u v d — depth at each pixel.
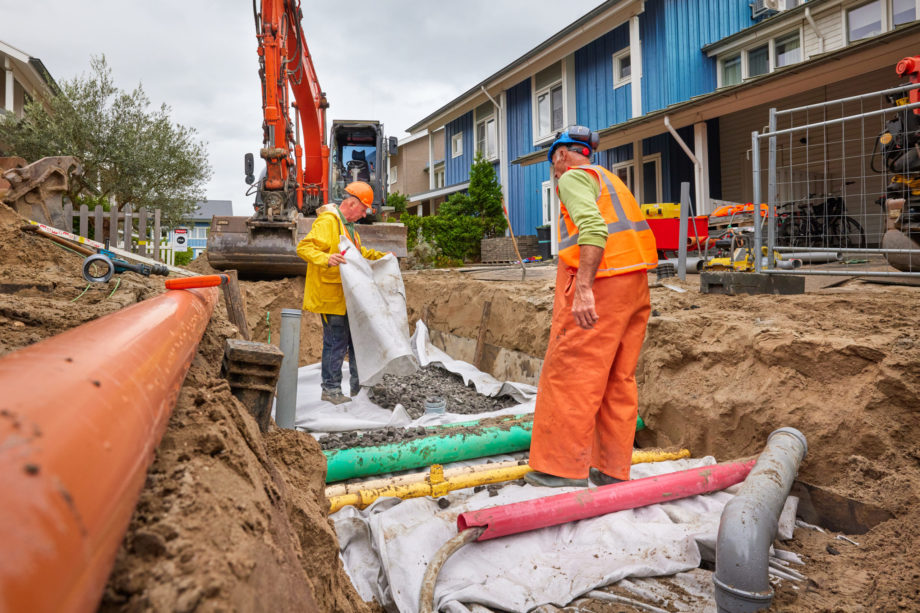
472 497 3.26
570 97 15.95
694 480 3.10
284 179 7.50
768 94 9.38
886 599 2.12
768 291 5.04
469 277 8.86
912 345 3.16
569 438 3.20
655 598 2.36
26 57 20.16
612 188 3.23
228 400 1.64
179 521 0.87
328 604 1.57
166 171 18.45
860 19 10.92
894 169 5.46
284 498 1.56
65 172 6.13
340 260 5.10
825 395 3.32
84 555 0.55
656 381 4.36
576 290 3.02
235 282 4.82
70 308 2.74
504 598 2.32
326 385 5.56
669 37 13.20
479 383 6.27
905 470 2.87
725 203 11.55
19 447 0.53
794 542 2.79
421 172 30.75
